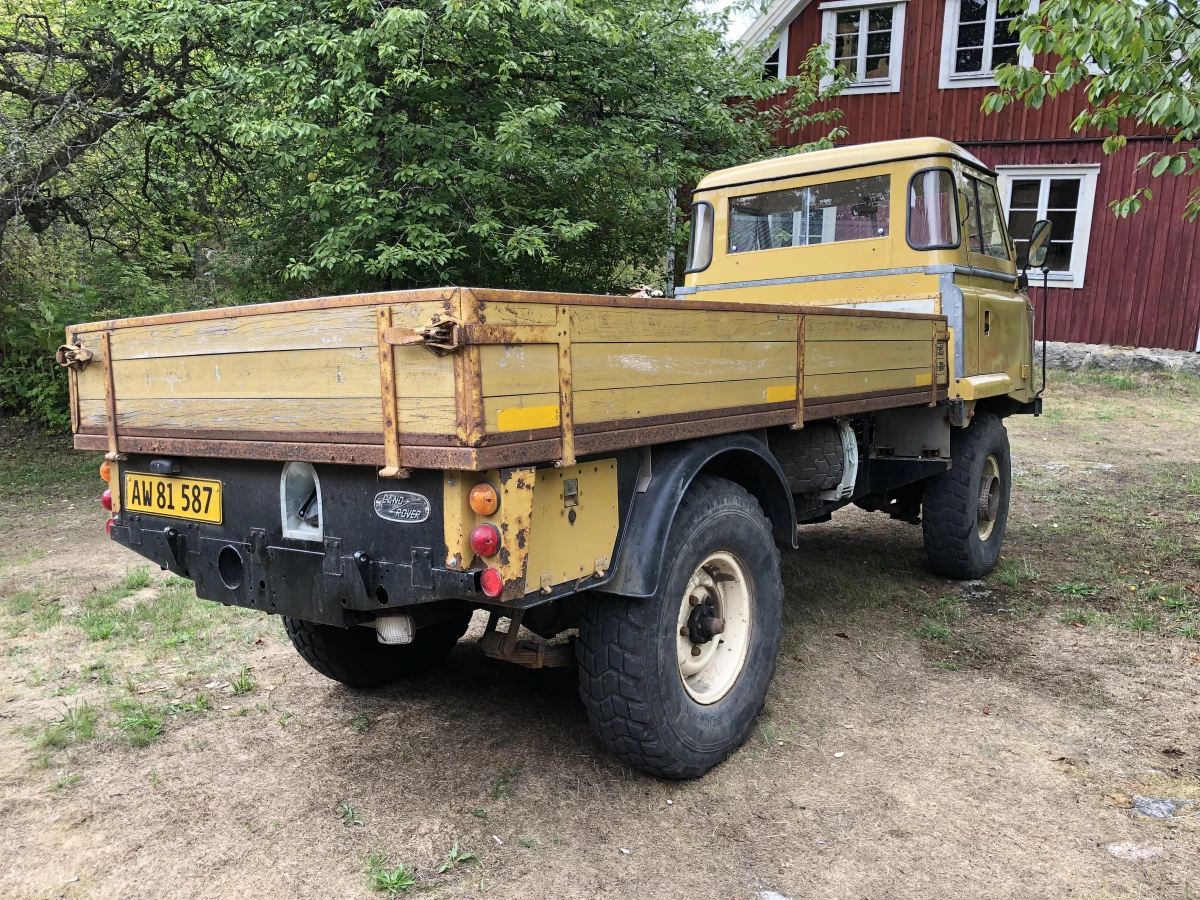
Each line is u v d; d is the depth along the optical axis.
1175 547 5.65
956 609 4.64
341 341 2.25
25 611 4.92
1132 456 8.95
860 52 14.94
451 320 1.97
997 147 14.34
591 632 2.74
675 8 10.16
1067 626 4.37
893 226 4.75
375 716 3.47
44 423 11.13
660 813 2.73
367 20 7.91
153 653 4.17
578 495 2.45
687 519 2.81
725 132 10.45
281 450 2.46
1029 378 5.75
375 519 2.35
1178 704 3.45
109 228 13.05
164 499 2.96
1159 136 13.34
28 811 2.79
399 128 8.19
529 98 9.20
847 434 4.12
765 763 3.05
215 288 12.52
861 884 2.36
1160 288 13.69
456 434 2.03
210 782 2.96
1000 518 5.41
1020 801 2.77
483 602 2.78
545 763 3.06
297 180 9.00
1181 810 2.70
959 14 14.25
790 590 5.04
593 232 10.29
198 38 8.96
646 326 2.51
